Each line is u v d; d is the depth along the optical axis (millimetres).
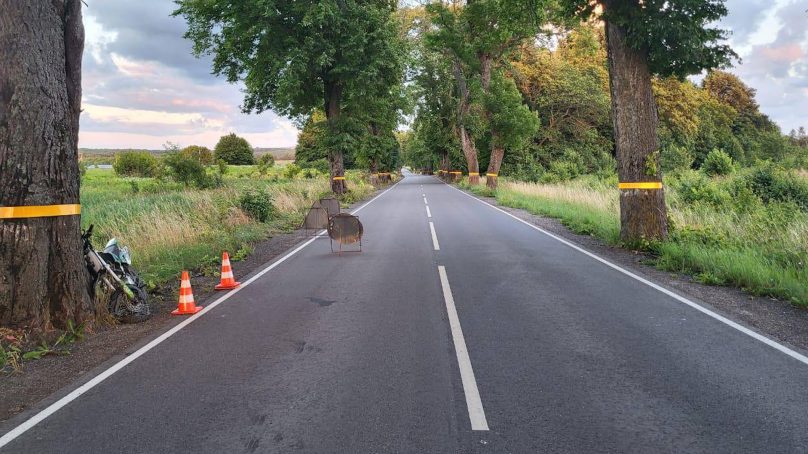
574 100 53062
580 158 51969
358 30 28109
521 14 16750
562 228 17016
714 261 9742
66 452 3729
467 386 4703
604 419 4035
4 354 5855
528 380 4824
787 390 4516
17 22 6551
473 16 35844
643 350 5602
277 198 23500
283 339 6203
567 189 28703
